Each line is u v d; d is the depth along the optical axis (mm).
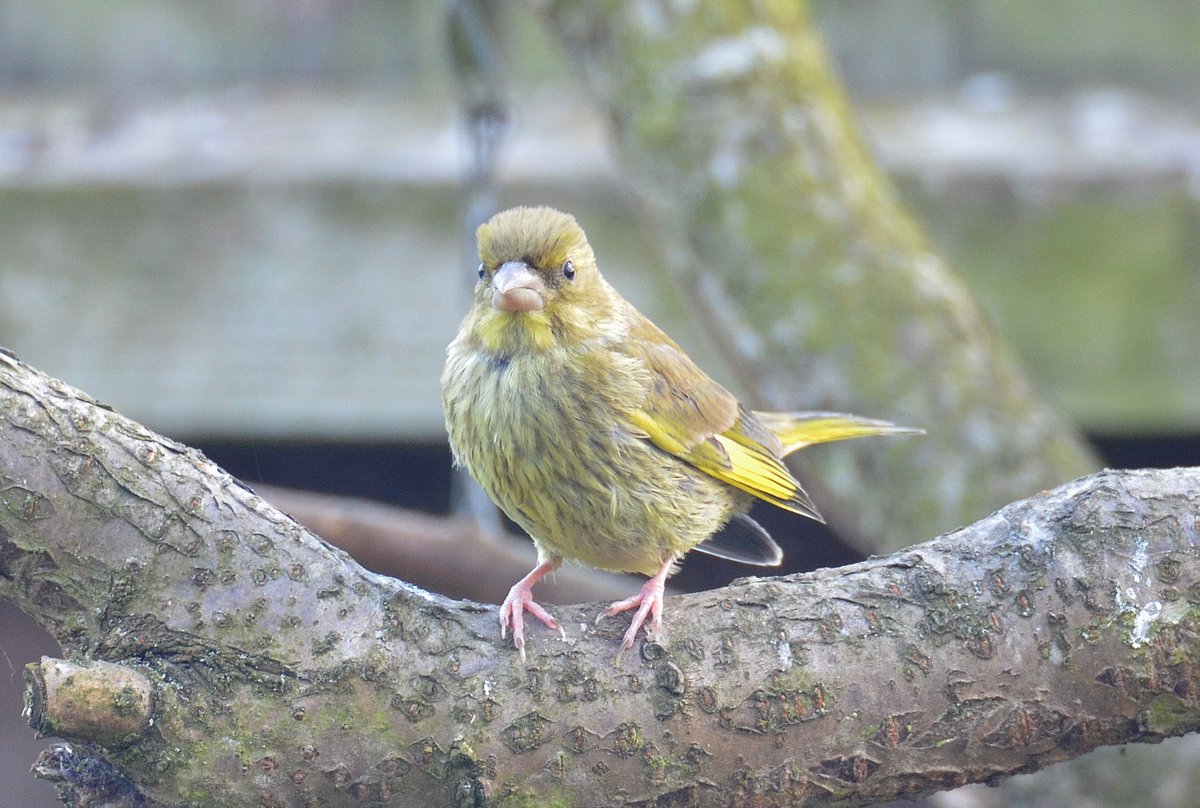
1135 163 10375
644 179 10055
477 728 5840
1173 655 5984
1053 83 11797
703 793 5969
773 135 9844
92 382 10398
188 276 10414
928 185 10508
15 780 10211
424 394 10414
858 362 9547
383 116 11562
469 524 9875
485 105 9281
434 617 6020
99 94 11859
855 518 9734
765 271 9711
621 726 5906
